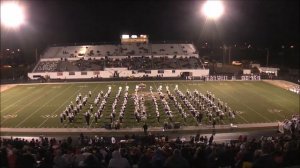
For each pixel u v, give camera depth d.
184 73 76.75
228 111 43.66
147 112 43.66
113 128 37.56
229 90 59.03
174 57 84.06
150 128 37.31
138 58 83.44
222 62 96.94
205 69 77.12
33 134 35.91
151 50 87.88
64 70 77.88
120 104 48.19
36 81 72.31
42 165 14.12
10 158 13.34
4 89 63.56
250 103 48.66
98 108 46.25
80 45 92.50
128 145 22.50
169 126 36.91
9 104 50.34
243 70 76.56
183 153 14.52
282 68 85.12
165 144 20.56
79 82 70.75
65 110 43.56
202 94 54.91
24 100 53.00
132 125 38.53
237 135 33.78
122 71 77.50
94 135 35.31
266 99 51.28
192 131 36.00
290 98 51.94
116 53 86.44
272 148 15.75
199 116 38.69
